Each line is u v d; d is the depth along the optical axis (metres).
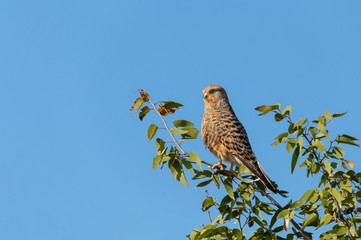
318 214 9.48
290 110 9.89
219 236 9.02
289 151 9.39
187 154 9.61
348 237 8.73
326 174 9.59
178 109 10.48
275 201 10.28
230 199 9.78
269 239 9.31
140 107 10.32
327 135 9.16
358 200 9.62
